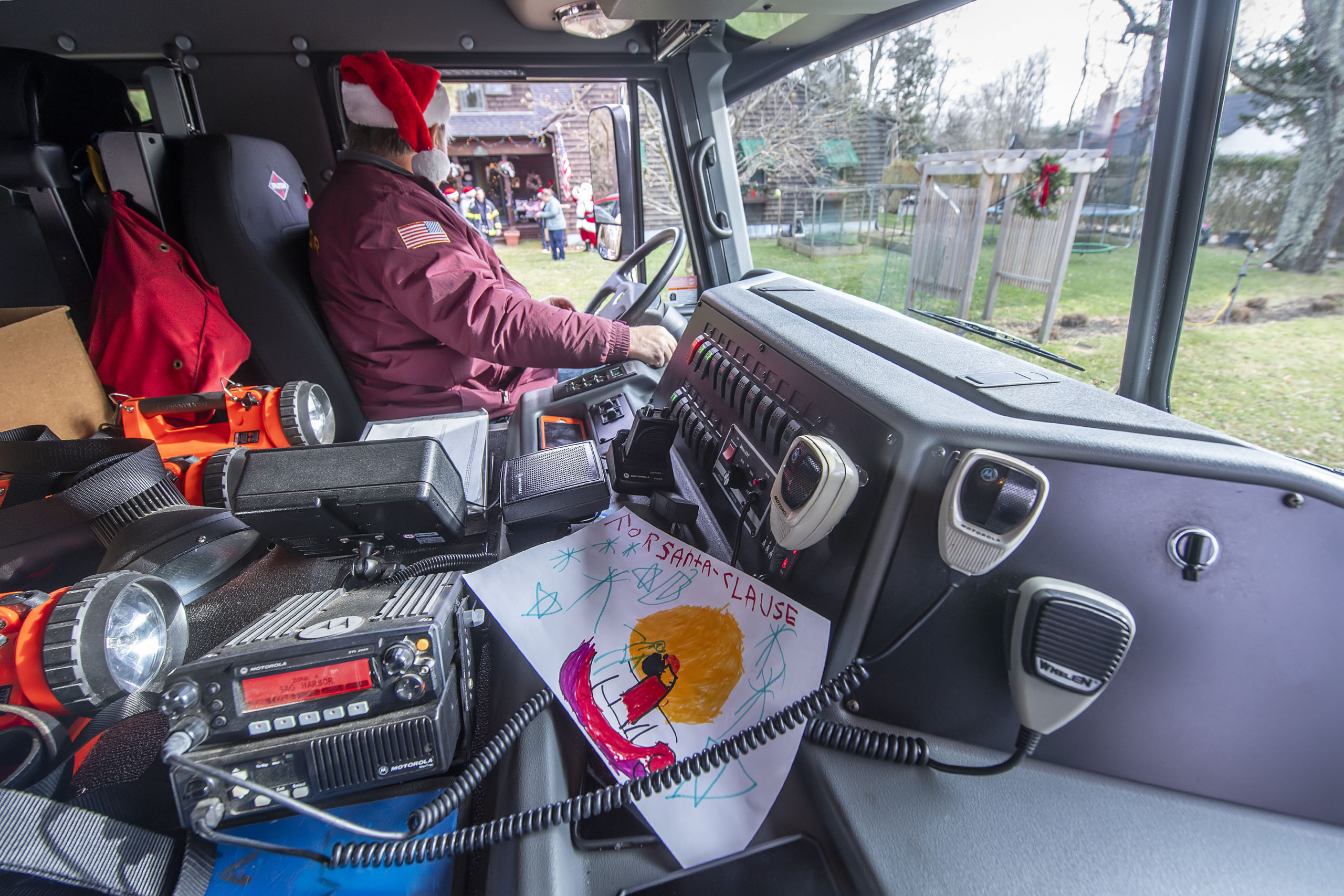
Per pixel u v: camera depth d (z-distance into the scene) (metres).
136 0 1.74
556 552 0.73
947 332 0.87
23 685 0.57
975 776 0.53
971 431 0.53
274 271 1.68
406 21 1.82
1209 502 0.49
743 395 0.87
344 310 1.76
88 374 1.58
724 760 0.52
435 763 0.54
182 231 1.75
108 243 1.59
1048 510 0.51
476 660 0.75
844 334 0.87
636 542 0.74
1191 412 0.95
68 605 0.58
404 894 0.50
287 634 0.55
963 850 0.47
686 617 0.64
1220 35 0.82
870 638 0.55
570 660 0.61
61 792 0.56
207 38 1.80
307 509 0.72
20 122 1.54
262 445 1.40
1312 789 0.52
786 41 1.78
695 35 1.58
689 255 2.21
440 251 1.62
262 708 0.53
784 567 0.66
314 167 2.01
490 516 0.92
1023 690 0.50
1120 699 0.53
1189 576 0.50
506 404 1.95
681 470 1.02
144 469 0.99
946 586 0.53
